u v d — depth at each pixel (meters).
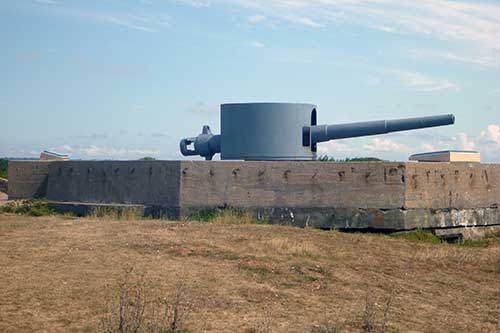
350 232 18.73
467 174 20.55
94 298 9.79
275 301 10.59
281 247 14.63
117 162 20.52
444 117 20.73
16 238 14.30
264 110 20.56
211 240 14.78
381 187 18.75
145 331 8.45
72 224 16.64
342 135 21.00
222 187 19.02
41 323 8.63
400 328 9.80
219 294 10.64
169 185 19.17
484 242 19.91
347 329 9.41
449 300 12.01
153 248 13.63
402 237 18.61
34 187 23.55
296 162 18.97
